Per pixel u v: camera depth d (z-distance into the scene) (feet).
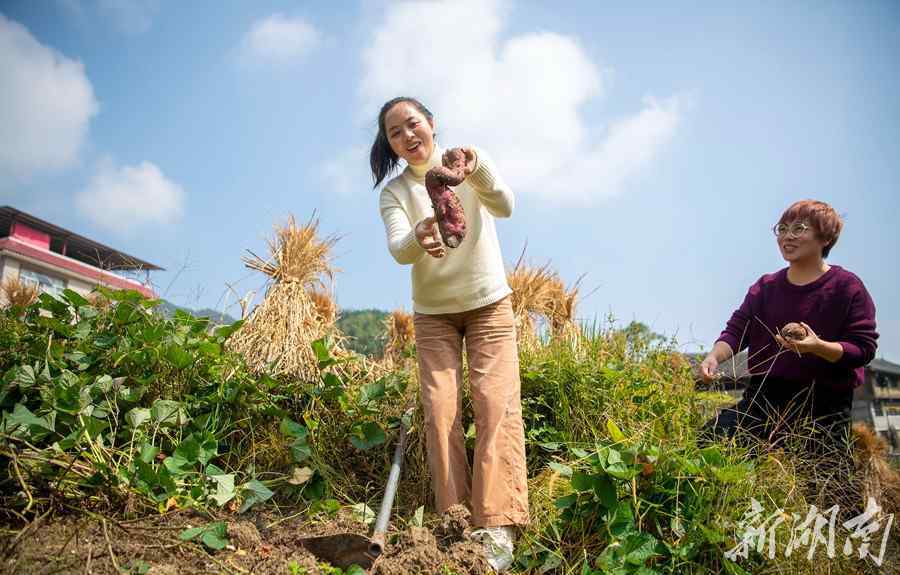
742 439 9.04
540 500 8.15
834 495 8.41
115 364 9.41
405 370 11.94
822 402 9.42
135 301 10.43
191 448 8.08
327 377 10.11
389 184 9.37
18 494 6.81
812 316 9.61
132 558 6.25
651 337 12.55
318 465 9.09
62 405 8.01
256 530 7.20
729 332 10.68
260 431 9.65
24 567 5.82
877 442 11.59
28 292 16.38
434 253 7.64
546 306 17.03
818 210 9.61
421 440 9.41
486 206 8.34
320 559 7.05
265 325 11.66
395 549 6.91
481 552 6.84
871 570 7.61
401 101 8.91
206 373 10.02
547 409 10.48
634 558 6.80
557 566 7.26
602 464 7.29
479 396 8.13
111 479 7.29
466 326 8.79
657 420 9.48
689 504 7.43
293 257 12.64
